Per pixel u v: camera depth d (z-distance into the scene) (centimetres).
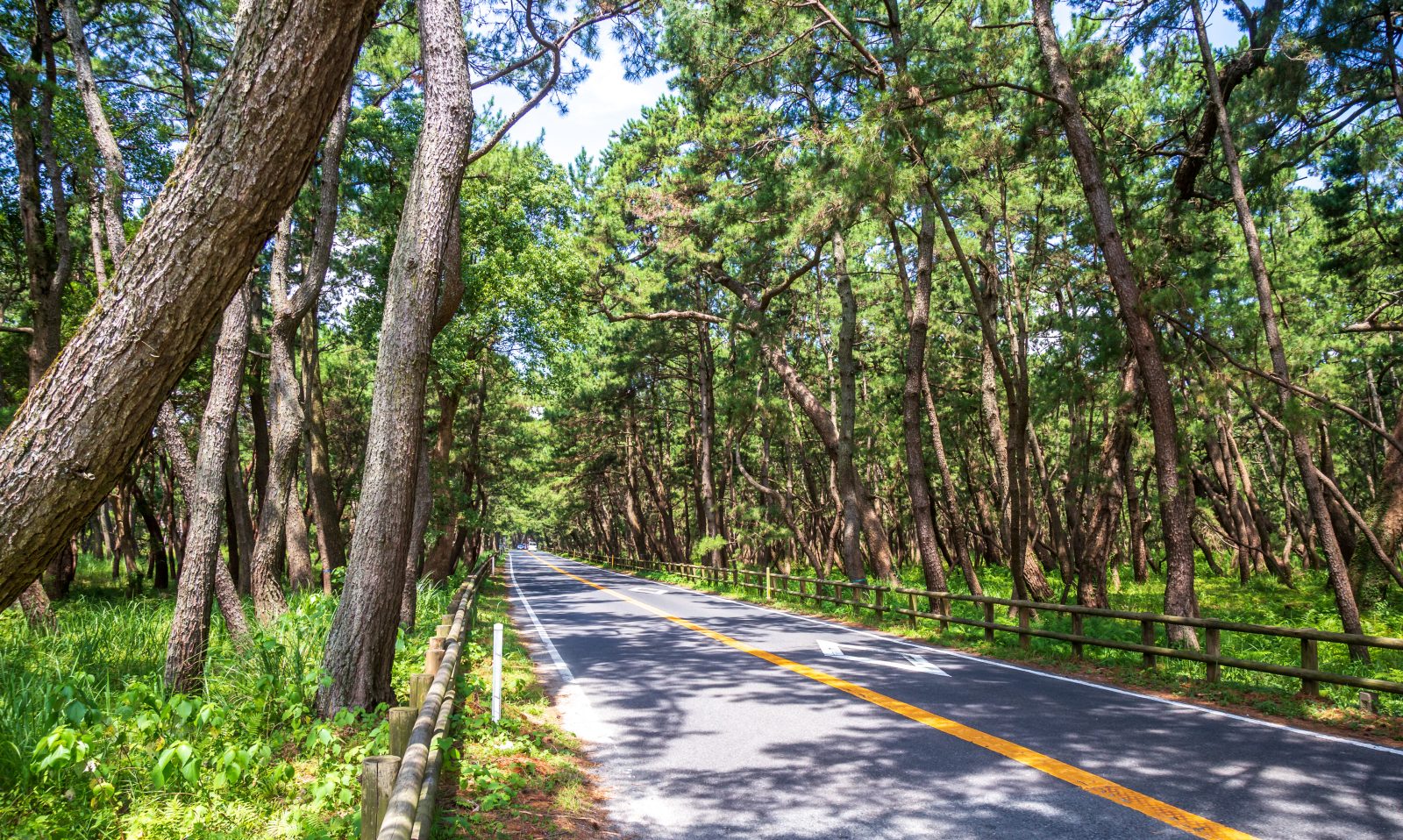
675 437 5281
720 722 821
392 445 793
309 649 883
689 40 1934
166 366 245
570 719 847
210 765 583
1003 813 532
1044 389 1825
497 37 1348
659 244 2508
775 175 2073
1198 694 948
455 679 884
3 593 238
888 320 3150
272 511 1218
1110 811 533
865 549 4625
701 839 498
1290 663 1306
